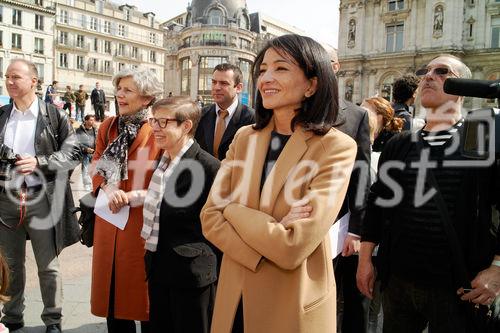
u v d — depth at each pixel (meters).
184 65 64.31
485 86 1.70
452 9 33.59
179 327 2.58
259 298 1.70
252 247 1.68
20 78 3.26
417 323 2.33
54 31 56.22
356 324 3.09
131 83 3.04
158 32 70.69
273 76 1.77
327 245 1.84
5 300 1.86
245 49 62.75
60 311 3.41
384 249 2.38
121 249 2.87
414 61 35.47
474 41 34.31
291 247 1.59
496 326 1.97
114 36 63.97
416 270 2.17
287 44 1.75
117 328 2.96
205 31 61.03
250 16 72.25
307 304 1.67
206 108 4.36
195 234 2.63
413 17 35.34
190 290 2.59
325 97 1.79
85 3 60.62
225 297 1.83
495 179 2.00
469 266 2.03
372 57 37.50
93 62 61.94
